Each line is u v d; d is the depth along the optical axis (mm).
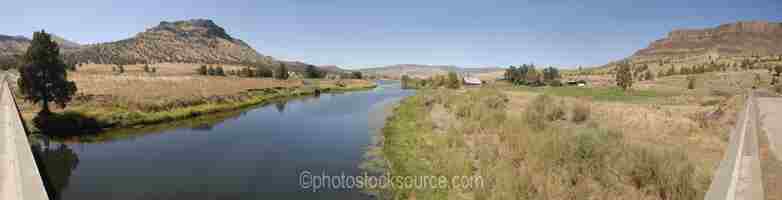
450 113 30172
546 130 17328
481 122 21828
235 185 13688
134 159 17688
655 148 12094
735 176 8062
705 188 8820
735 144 11422
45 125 23047
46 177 14648
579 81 103250
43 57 23938
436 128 23078
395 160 16266
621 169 10977
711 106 30016
